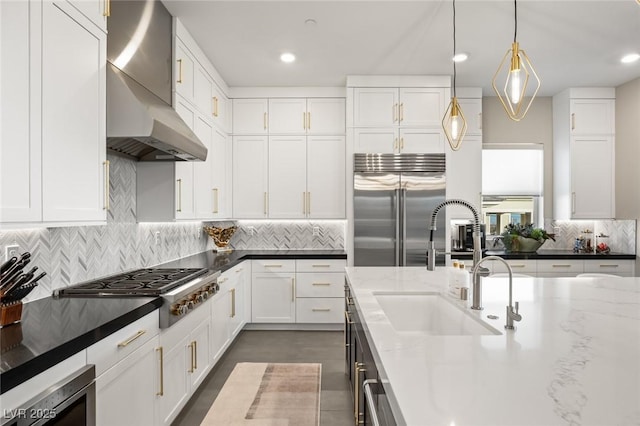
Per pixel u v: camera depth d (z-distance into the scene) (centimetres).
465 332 170
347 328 284
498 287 222
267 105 459
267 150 459
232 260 362
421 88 430
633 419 76
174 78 292
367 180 426
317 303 432
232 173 459
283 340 402
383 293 213
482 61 386
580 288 220
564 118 472
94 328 144
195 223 424
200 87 348
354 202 426
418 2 277
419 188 424
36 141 148
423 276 262
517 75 202
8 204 136
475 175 467
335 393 280
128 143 245
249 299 432
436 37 333
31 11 146
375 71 415
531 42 342
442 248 425
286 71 412
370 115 430
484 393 88
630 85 437
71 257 216
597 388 91
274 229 495
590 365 105
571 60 381
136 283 222
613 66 396
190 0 271
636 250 440
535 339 128
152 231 315
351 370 248
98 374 147
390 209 426
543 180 499
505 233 484
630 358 110
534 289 216
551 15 294
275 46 349
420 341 126
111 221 255
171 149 244
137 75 239
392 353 114
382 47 353
